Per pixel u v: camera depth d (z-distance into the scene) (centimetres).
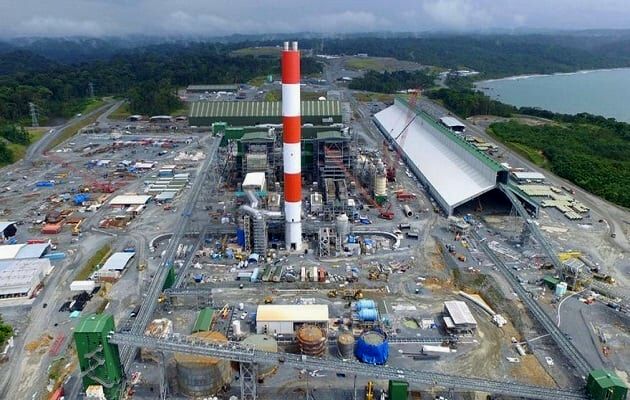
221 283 12075
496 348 9588
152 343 7975
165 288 11488
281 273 12500
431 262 13200
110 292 11700
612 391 7644
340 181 17588
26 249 13488
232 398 8206
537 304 10812
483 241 14412
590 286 11869
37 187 19700
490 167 16025
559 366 9056
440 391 8425
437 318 10638
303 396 8250
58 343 9769
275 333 9838
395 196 18238
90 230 15388
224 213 16562
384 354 9106
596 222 16050
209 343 8156
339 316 10662
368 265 13038
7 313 10862
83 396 8194
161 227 15575
